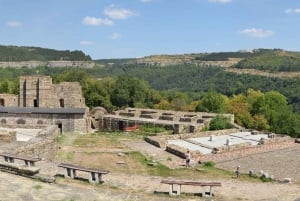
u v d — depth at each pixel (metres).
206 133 50.09
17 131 41.28
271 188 21.17
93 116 70.50
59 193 17.86
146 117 67.75
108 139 45.66
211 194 19.06
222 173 29.91
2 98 64.94
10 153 25.03
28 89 64.38
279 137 48.69
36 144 30.16
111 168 30.86
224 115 65.81
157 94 115.62
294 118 86.75
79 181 20.39
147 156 35.88
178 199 18.20
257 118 87.88
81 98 65.56
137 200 17.72
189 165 32.41
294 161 35.50
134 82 106.12
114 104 104.38
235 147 40.12
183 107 103.00
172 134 50.88
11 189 17.91
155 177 22.77
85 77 105.06
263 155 38.00
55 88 64.50
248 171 31.12
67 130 53.53
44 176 19.72
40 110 54.91
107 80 109.94
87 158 34.06
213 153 38.00
